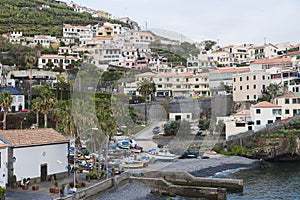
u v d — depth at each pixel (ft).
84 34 487.61
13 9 556.51
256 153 198.08
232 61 389.19
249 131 208.95
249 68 301.02
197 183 129.70
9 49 357.41
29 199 91.76
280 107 225.97
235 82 266.57
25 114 208.95
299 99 225.56
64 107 204.13
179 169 145.07
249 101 261.24
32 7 595.06
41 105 195.93
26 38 440.86
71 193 97.66
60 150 121.49
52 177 113.19
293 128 206.69
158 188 117.60
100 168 119.24
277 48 405.59
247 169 171.53
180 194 118.62
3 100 186.39
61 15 590.96
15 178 105.91
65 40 462.19
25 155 109.50
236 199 117.91
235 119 216.13
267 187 135.03
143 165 112.27
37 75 292.20
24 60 343.67
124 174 118.01
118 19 654.12
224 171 163.53
